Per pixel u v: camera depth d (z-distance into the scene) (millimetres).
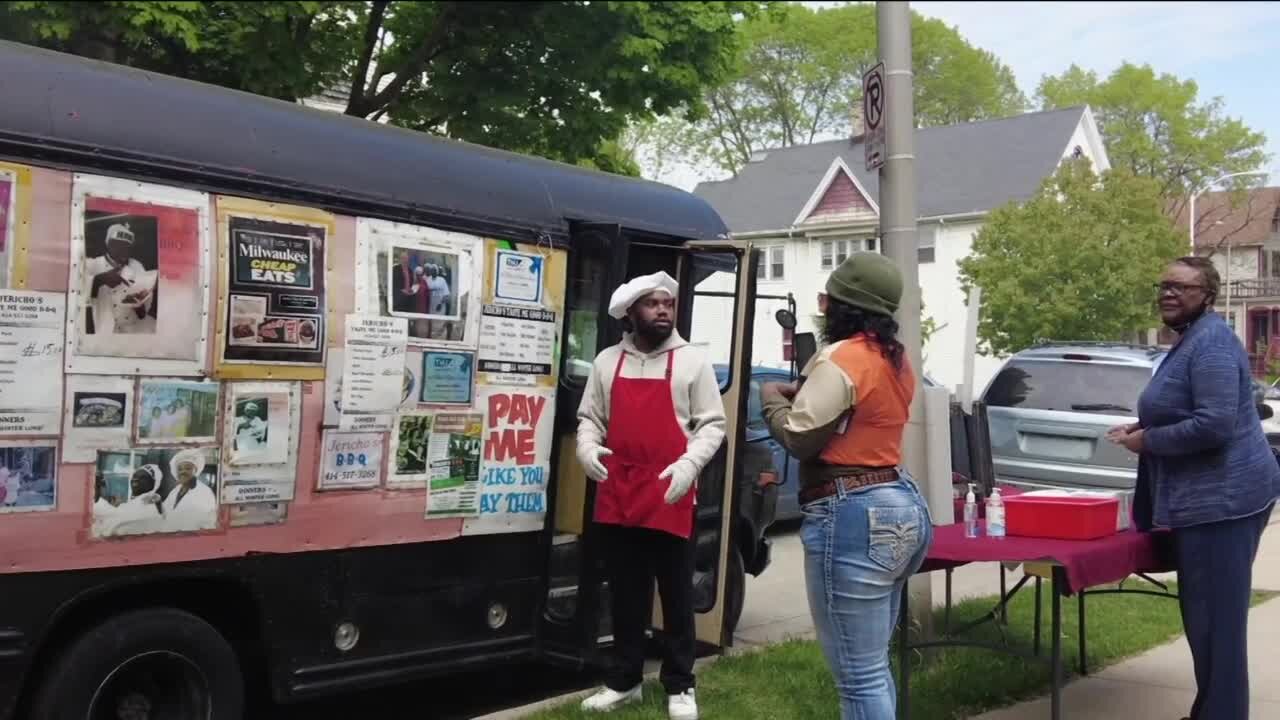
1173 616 7609
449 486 5156
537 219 5574
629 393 4984
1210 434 4461
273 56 10219
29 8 8672
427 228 5086
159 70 10234
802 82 55344
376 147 5023
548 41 11125
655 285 4922
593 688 6070
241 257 4441
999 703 5598
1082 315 28375
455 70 11289
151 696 4324
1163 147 52250
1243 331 59281
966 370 7660
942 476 6027
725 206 42438
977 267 29656
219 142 4465
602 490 5074
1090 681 6027
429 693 6316
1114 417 9594
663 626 5219
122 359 4102
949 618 6746
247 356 4445
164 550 4219
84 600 4078
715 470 6086
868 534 3740
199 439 4305
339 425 4734
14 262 3869
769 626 7730
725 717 5266
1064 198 29344
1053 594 4441
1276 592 8555
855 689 3818
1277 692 5828
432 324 5078
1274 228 60469
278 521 4547
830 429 3734
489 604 5379
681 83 11516
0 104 3914
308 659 4691
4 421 3830
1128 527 5238
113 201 4109
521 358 5457
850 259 3883
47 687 4020
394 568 4984
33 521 3887
